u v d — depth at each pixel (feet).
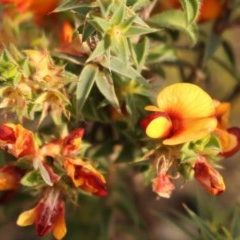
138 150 0.98
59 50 0.93
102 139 1.01
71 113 0.91
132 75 0.90
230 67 1.09
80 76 0.91
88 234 1.12
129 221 1.17
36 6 0.99
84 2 0.89
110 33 0.87
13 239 1.29
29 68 0.88
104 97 0.94
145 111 0.95
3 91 0.88
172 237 1.28
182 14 0.95
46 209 0.90
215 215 1.03
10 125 0.88
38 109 0.89
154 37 1.02
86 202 1.11
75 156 0.90
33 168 0.90
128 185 1.15
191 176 0.89
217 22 1.02
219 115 0.91
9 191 0.97
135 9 0.90
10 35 1.02
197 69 1.05
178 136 0.88
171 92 0.89
